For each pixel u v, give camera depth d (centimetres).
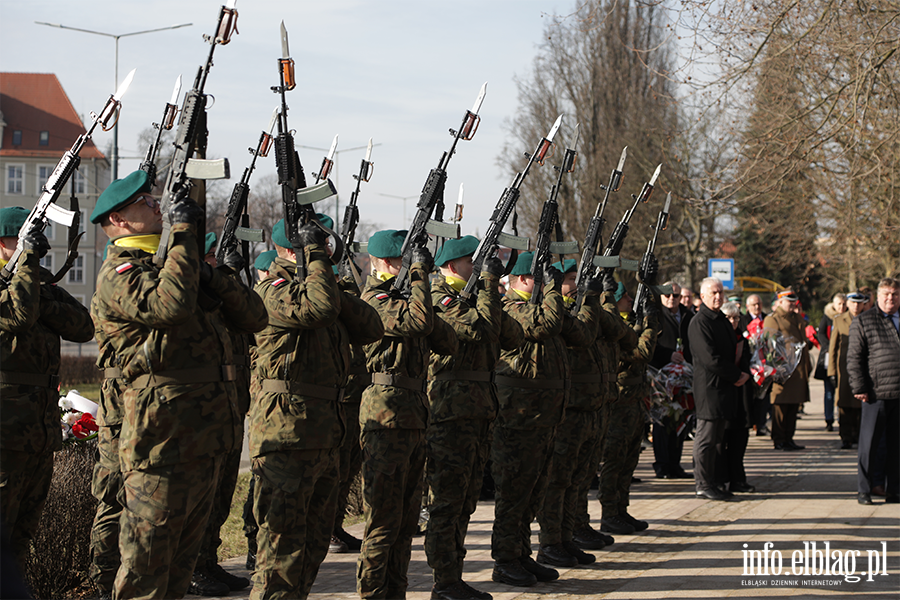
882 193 1434
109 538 482
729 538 702
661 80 2511
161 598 364
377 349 488
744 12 1103
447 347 505
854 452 1173
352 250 666
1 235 490
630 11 2488
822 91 1210
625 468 742
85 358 2103
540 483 586
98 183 4506
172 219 370
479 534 725
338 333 448
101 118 475
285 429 420
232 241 570
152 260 379
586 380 638
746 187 1166
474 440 522
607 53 3075
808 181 1573
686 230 3462
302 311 416
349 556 652
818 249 2359
